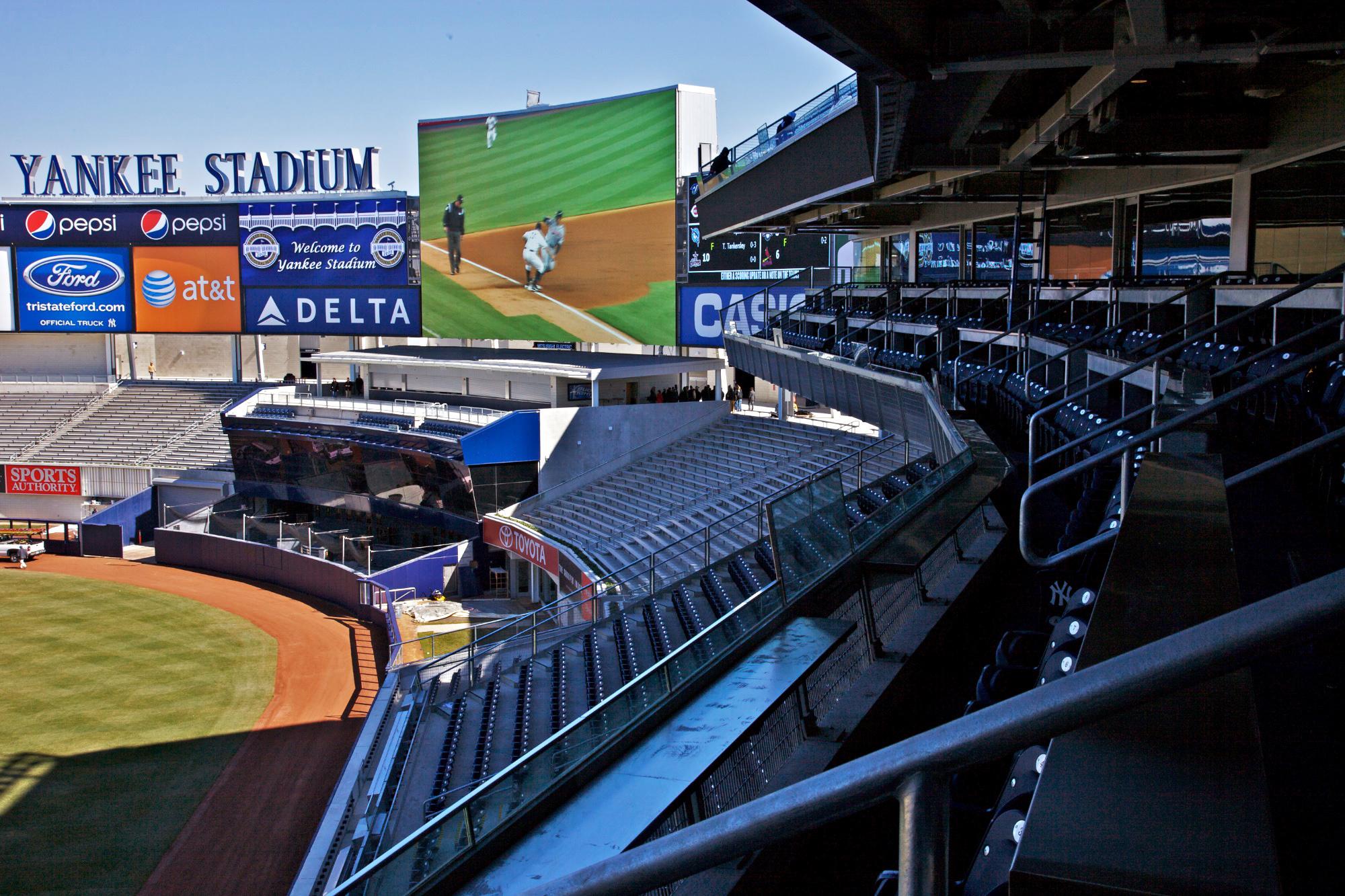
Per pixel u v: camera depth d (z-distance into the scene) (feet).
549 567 108.78
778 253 155.22
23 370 203.10
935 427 55.42
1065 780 5.60
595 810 16.84
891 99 37.58
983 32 31.12
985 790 17.12
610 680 66.44
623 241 163.84
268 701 90.58
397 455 133.28
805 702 21.86
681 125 158.30
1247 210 60.23
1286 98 51.24
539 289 170.30
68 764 75.72
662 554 98.02
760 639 26.07
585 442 132.05
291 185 181.98
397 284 177.88
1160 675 4.05
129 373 206.49
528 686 71.05
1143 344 52.37
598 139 164.55
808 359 90.99
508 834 18.97
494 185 172.04
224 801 70.08
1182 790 5.36
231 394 190.70
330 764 76.89
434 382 161.27
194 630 112.57
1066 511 39.47
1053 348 56.44
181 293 183.83
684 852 5.25
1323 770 10.96
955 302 96.27
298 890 52.39
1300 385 32.45
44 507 174.60
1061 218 99.66
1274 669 13.94
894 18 29.01
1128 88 48.55
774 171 74.54
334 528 147.95
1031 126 49.08
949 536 31.81
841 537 30.45
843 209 88.48
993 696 19.26
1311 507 24.88
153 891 58.23
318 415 150.51
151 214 182.60
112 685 94.12
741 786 19.30
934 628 28.09
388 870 16.94
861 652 26.35
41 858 61.52
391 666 90.84
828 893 18.34
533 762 19.95
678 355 187.93
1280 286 46.19
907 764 4.55
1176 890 4.50
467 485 125.80
